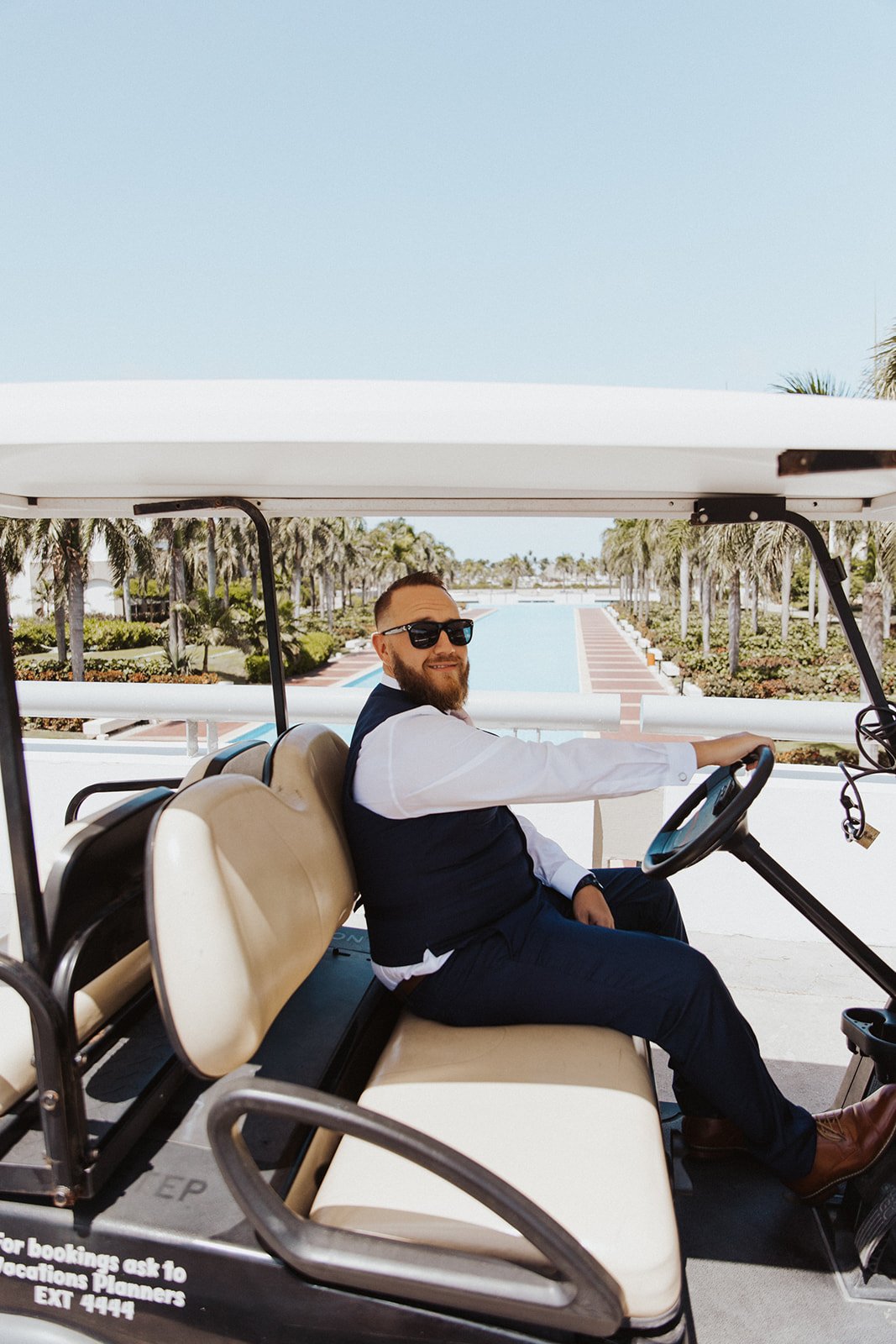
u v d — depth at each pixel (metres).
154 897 1.19
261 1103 1.08
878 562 13.20
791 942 2.94
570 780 1.56
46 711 3.29
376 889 1.67
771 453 1.27
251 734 12.14
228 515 2.16
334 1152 1.38
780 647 27.78
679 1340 1.08
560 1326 1.07
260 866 1.33
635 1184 1.20
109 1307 1.21
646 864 1.75
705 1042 1.53
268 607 2.11
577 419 1.21
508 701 2.98
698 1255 1.59
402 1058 1.52
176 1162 1.30
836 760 11.09
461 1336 1.10
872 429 1.21
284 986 1.31
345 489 1.93
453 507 1.98
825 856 2.88
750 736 1.67
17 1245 1.23
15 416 1.19
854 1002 2.57
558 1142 1.27
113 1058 1.48
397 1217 1.18
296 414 1.19
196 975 1.17
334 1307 1.13
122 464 1.47
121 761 3.41
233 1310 1.17
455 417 1.19
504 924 1.62
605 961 1.56
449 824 1.63
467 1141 1.28
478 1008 1.59
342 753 1.93
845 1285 1.52
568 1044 1.52
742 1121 1.56
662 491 1.87
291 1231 1.13
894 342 10.84
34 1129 1.31
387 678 1.84
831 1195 1.64
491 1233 1.15
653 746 1.62
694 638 31.09
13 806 1.21
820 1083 2.20
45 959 1.22
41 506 2.03
